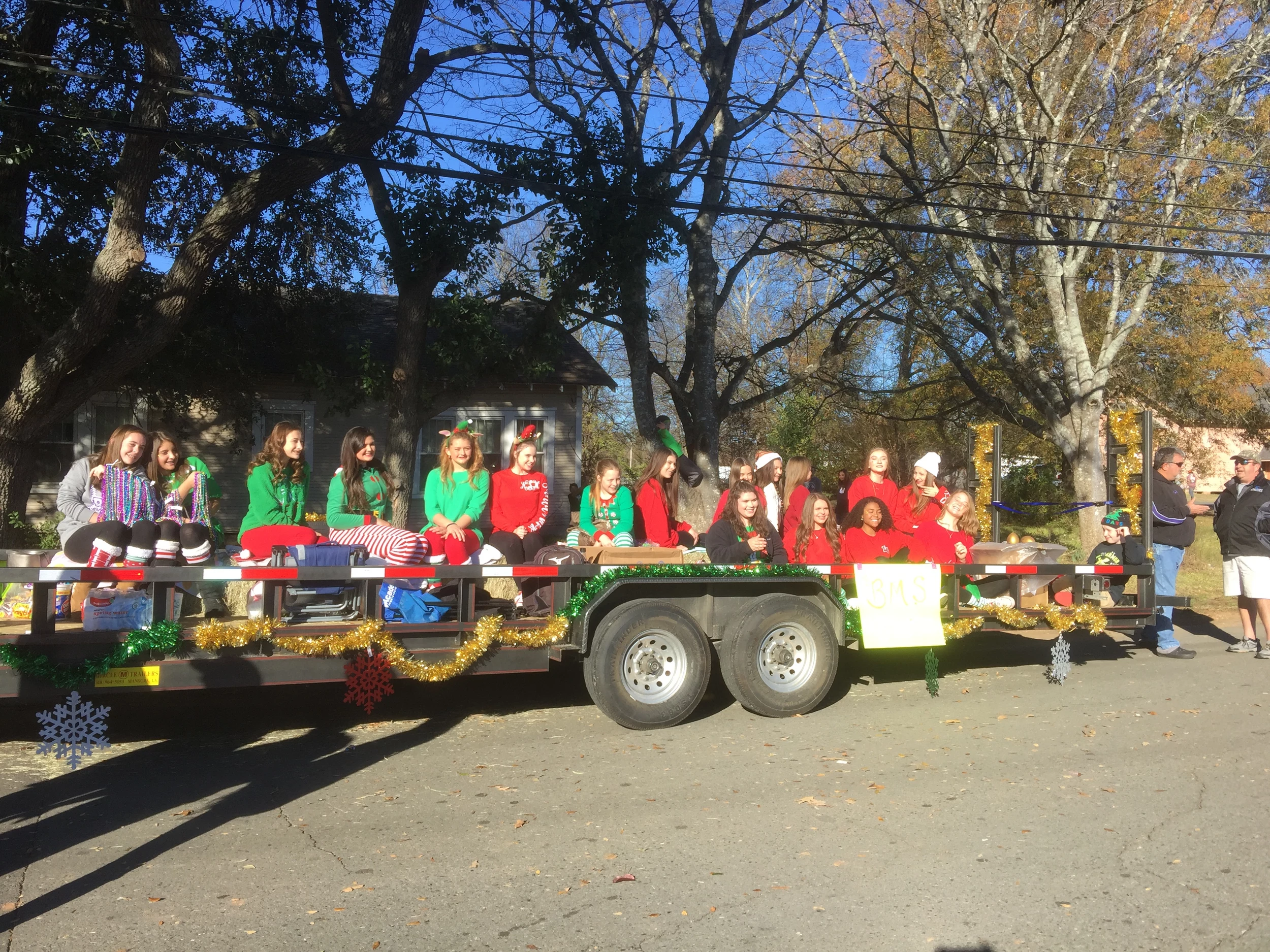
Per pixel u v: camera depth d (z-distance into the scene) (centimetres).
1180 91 1684
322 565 612
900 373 2919
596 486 802
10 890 404
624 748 620
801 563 742
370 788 538
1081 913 389
